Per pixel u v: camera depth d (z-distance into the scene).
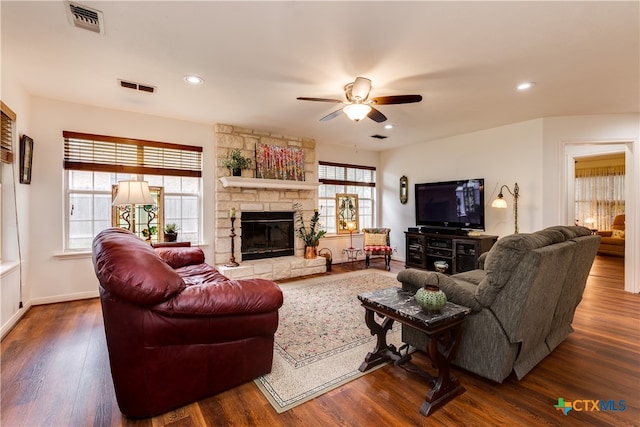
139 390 1.64
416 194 5.95
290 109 3.93
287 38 2.27
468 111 4.00
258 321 1.93
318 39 2.28
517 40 2.29
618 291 4.13
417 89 3.24
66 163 3.69
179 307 1.66
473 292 2.04
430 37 2.25
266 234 5.28
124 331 1.62
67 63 2.68
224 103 3.69
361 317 3.16
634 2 1.85
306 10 1.94
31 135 3.48
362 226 6.75
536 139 4.36
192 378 1.77
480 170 5.05
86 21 2.07
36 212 3.53
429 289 1.87
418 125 4.71
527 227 4.46
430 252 5.34
